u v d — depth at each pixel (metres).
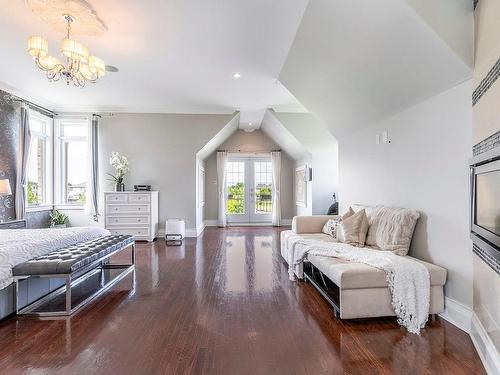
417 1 1.99
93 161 6.30
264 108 6.38
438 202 2.53
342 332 2.22
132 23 2.98
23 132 5.20
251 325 2.35
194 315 2.54
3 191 4.26
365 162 4.02
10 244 2.74
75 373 1.73
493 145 1.76
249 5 2.68
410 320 2.27
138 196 6.08
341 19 2.52
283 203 8.89
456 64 2.14
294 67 3.77
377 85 3.01
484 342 1.83
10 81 4.70
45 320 2.45
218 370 1.75
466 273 2.21
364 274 2.35
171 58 3.80
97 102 5.91
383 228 3.07
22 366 1.79
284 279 3.60
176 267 4.17
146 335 2.19
